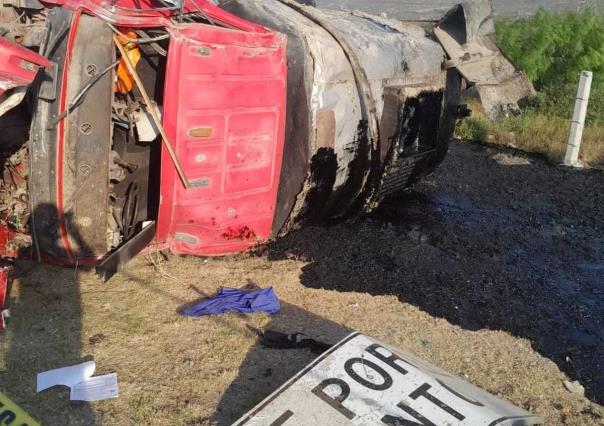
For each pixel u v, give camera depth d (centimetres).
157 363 368
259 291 454
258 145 443
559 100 1113
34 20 509
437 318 464
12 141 414
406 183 647
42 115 376
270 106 442
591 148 970
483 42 661
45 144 378
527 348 445
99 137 387
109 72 385
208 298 444
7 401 312
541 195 782
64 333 386
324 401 315
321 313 445
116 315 411
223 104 414
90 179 390
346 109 488
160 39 396
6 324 388
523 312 500
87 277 450
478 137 1009
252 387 355
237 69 418
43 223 392
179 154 405
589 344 469
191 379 357
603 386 418
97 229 403
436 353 417
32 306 409
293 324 423
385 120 535
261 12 496
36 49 426
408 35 608
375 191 562
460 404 322
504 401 355
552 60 1208
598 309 522
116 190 444
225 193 439
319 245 557
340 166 500
